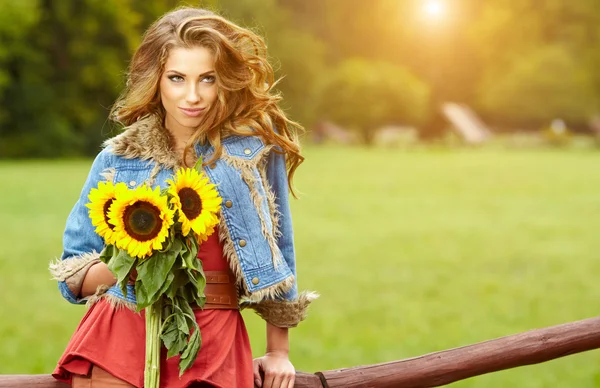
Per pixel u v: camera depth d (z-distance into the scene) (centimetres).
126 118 262
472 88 8806
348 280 1312
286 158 275
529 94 7656
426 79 8919
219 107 255
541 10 8550
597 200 2462
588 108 7625
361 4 9562
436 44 8925
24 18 4016
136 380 240
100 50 4284
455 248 1625
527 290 1244
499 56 8656
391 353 895
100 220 230
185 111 251
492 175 3384
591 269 1412
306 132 279
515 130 7956
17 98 4197
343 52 9662
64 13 4175
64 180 2814
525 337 318
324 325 1020
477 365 311
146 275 230
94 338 243
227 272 255
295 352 891
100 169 255
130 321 245
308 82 6881
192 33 249
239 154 256
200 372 245
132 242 227
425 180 3134
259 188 256
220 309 252
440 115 7225
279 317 262
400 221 2011
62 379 251
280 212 267
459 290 1241
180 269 237
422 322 1041
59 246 1554
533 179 3194
